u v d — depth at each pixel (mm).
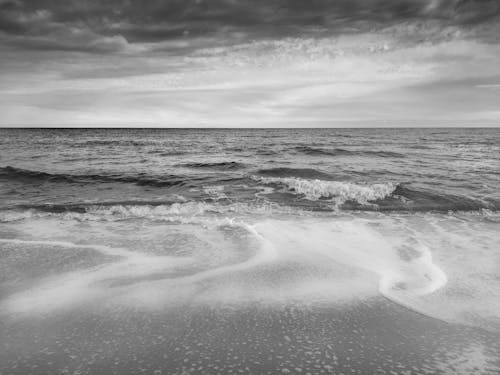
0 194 10266
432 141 44656
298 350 2748
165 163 18594
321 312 3379
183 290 3861
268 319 3238
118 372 2469
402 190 9727
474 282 4102
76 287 3943
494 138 54719
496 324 3172
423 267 4590
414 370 2504
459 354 2709
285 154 24438
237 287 3945
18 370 2488
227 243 5672
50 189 11102
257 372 2469
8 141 44094
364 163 18172
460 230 6523
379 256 5027
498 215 7793
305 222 7105
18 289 3902
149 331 3021
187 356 2658
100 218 7484
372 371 2490
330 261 4801
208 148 31719
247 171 14789
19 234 6223
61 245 5543
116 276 4270
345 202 9016
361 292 3818
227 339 2902
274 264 4668
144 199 9391
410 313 3365
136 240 5852
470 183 11664
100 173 14148
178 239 5906
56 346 2799
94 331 3021
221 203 8961
